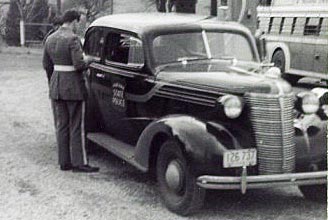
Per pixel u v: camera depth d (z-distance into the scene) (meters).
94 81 7.94
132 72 7.12
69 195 6.64
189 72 6.64
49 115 11.41
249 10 13.91
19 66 19.75
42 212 6.07
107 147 7.39
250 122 5.87
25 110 11.91
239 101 5.82
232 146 5.73
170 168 6.06
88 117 8.03
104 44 7.81
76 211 6.11
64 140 7.59
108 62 7.68
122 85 7.28
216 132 5.81
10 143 9.13
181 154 5.88
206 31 7.20
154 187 6.97
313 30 15.62
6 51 24.81
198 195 5.84
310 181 5.88
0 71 18.31
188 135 5.79
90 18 25.62
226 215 6.10
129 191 6.81
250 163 5.77
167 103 6.59
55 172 7.56
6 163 7.96
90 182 7.14
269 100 5.82
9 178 7.27
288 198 6.76
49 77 7.97
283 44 16.88
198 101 6.17
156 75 6.81
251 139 5.87
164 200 6.20
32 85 15.33
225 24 7.42
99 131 8.15
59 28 7.54
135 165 6.56
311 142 6.05
